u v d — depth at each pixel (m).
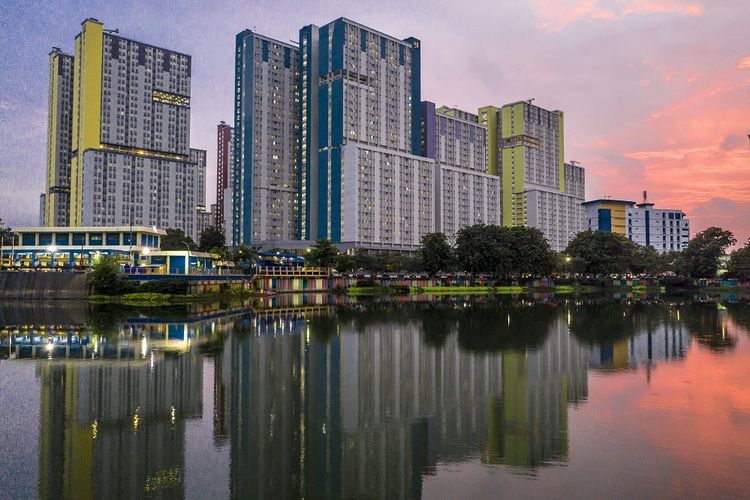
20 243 132.12
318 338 57.75
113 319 75.12
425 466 21.92
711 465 21.70
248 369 40.81
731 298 141.25
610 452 23.27
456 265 177.62
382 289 163.00
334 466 21.89
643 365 42.34
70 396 32.41
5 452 23.41
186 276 115.19
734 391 33.69
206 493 19.53
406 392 33.88
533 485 20.00
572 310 96.50
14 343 52.31
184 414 28.91
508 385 35.78
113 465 22.03
